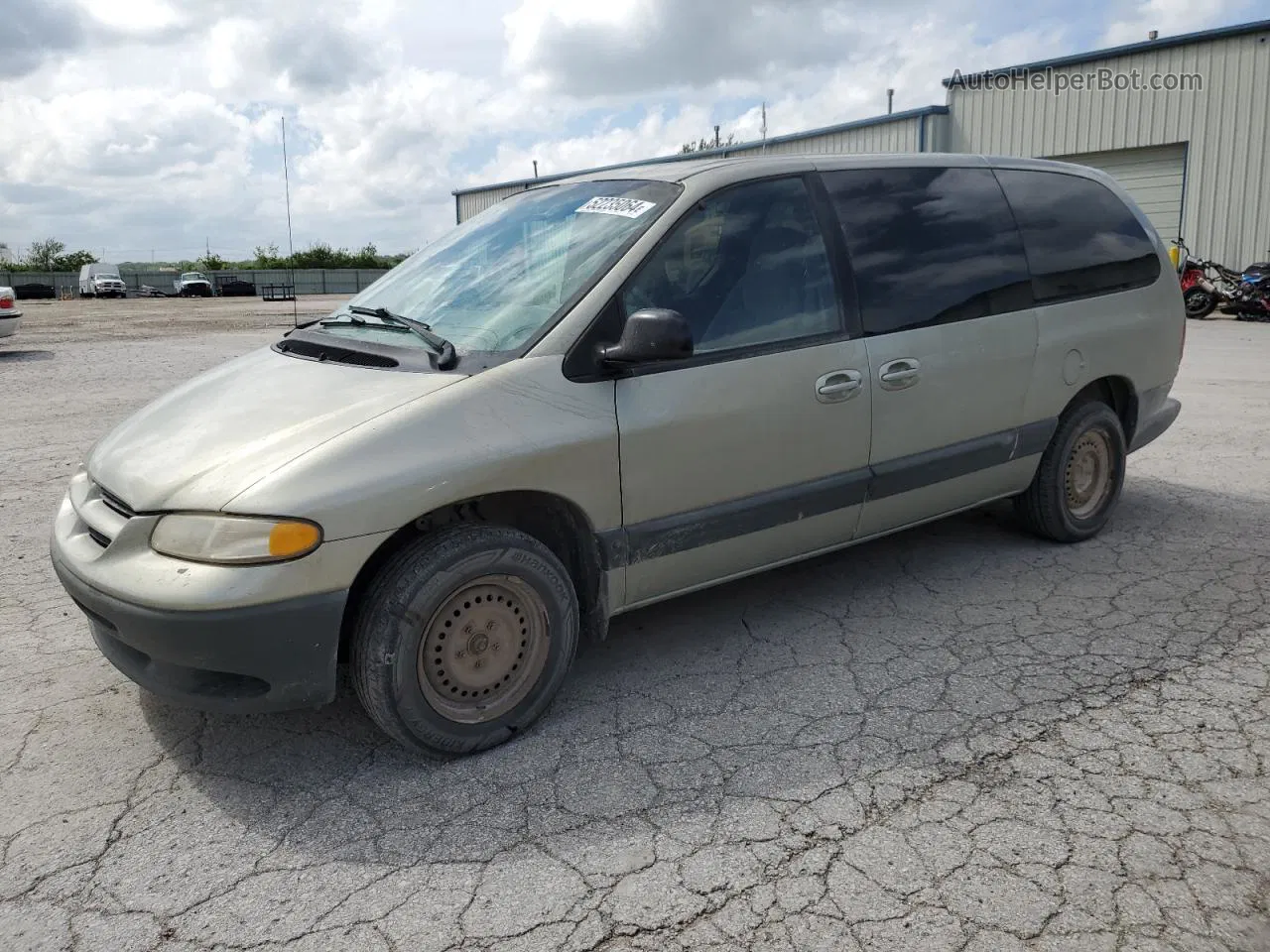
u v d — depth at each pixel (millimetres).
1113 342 4738
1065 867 2459
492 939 2277
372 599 2863
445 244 4117
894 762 2973
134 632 2758
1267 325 15938
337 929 2328
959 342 4094
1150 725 3133
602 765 3025
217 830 2744
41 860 2623
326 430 2863
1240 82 17938
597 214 3621
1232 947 2182
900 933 2252
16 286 58000
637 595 3438
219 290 56344
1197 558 4680
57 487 6559
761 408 3506
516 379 3059
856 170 4008
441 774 3002
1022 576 4504
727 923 2303
